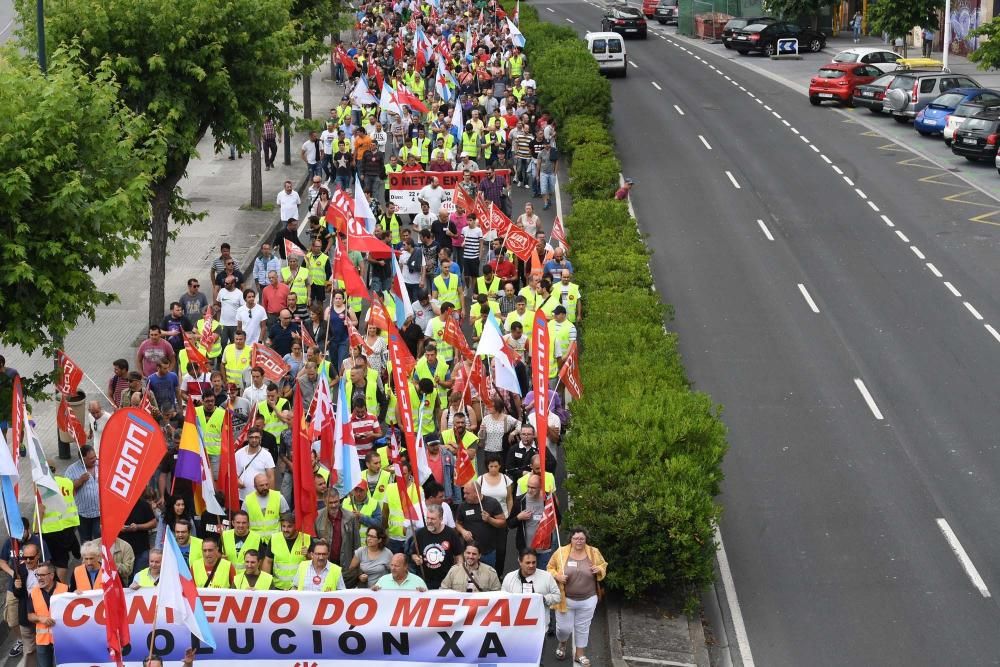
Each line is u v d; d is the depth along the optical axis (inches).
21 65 884.6
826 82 2010.3
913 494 821.9
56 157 673.0
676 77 2315.5
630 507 672.4
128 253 736.3
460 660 578.6
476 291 1118.4
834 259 1295.5
